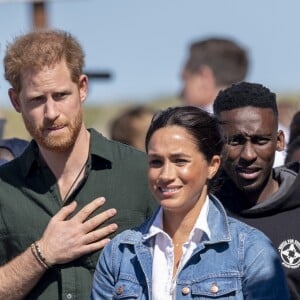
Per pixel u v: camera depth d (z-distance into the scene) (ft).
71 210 51.85
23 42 52.08
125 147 53.57
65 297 51.60
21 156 53.57
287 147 60.90
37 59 51.24
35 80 51.24
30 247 51.57
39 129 51.49
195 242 47.37
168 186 46.98
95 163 53.01
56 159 52.65
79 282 51.60
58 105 51.39
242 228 47.55
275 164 64.18
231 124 52.65
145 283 47.55
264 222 52.54
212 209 48.01
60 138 51.47
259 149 52.54
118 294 47.78
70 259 51.34
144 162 53.21
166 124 47.37
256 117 52.54
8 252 52.90
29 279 51.57
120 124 84.33
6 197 52.95
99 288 48.80
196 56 74.69
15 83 51.98
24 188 53.01
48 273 52.03
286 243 52.03
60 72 51.34
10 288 51.70
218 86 74.08
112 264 48.55
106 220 51.93
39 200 52.70
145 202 52.60
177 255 47.52
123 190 52.60
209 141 47.52
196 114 47.55
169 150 46.98
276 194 52.65
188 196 47.14
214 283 46.55
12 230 52.65
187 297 46.62
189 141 47.06
